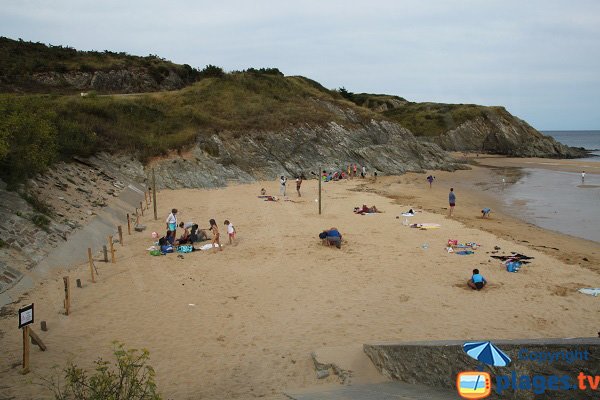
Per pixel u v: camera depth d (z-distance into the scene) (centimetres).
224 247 1789
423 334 1042
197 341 1011
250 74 5866
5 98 2394
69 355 927
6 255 1330
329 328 1080
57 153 2408
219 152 3781
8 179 1767
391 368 788
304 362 905
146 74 5575
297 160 4219
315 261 1617
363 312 1180
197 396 779
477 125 8744
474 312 1177
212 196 2972
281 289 1347
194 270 1509
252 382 831
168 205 2631
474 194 3594
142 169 3159
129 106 3816
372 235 2008
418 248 1798
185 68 6088
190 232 1917
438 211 2678
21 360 895
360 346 920
